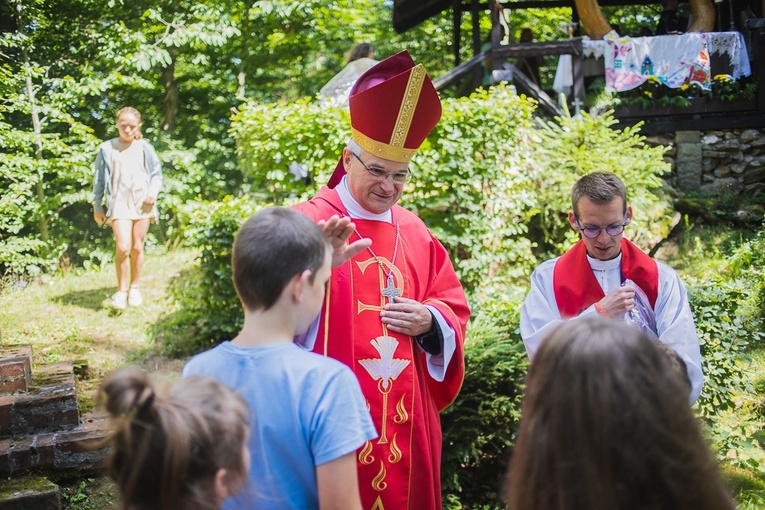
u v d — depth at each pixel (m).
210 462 1.39
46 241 10.20
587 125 7.38
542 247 7.60
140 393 1.38
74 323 7.13
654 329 2.92
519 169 7.30
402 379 2.81
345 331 2.74
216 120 13.57
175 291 7.03
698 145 8.91
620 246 3.00
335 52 14.84
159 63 12.77
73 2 11.89
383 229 2.96
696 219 8.28
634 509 1.29
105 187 7.44
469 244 7.04
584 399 1.30
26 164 10.02
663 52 8.80
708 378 4.46
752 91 8.88
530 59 9.67
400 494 2.77
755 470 4.11
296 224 1.88
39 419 4.22
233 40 13.50
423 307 2.84
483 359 4.48
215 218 6.54
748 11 9.64
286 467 1.79
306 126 6.84
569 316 3.01
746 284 5.10
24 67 10.31
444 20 16.08
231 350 1.87
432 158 6.98
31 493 3.62
